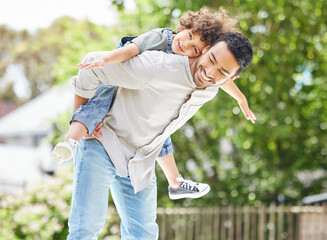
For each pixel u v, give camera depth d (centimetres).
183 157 1023
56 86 1137
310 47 959
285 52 922
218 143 1013
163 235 761
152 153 248
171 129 244
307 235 810
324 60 993
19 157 1491
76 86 230
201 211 782
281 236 803
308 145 1060
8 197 725
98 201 236
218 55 218
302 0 911
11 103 3488
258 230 851
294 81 976
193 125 1016
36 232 660
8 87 3650
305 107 1039
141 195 251
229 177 984
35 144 1878
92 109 231
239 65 221
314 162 1059
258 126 898
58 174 792
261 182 988
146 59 221
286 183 1000
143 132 238
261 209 796
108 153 236
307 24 938
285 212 811
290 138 1038
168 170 275
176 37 233
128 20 980
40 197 718
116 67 220
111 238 673
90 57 230
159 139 245
